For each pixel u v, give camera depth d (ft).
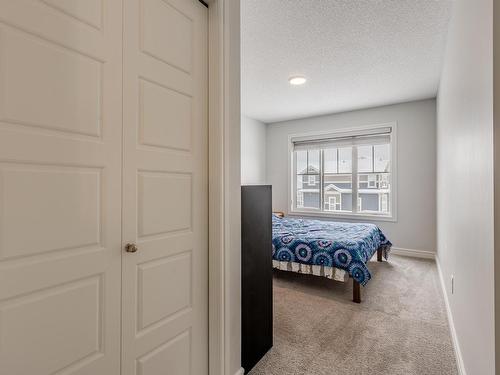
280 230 11.41
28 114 2.58
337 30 7.42
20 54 2.53
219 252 4.60
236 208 4.99
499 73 3.15
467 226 4.95
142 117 3.62
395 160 13.97
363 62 9.31
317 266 9.05
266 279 5.96
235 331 4.95
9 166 2.47
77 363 2.97
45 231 2.70
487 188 3.51
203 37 4.59
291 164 17.16
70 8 2.89
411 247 13.65
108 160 3.24
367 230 11.28
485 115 3.60
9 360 2.48
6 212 2.45
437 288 9.55
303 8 6.51
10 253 2.47
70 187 2.90
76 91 2.94
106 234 3.23
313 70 9.94
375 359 5.70
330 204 16.25
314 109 14.83
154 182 3.79
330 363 5.59
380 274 10.99
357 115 15.01
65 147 2.85
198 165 4.50
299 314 7.69
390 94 12.51
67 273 2.88
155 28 3.79
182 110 4.21
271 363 5.61
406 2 6.33
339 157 15.90
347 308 8.06
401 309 7.98
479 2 3.91
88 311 3.07
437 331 6.77
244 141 16.19
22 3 2.55
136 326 3.58
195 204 4.45
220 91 4.59
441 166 10.18
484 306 3.69
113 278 3.31
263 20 6.96
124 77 3.41
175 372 4.11
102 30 3.18
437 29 7.39
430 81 10.96
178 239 4.16
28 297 2.60
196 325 4.49
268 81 10.95
